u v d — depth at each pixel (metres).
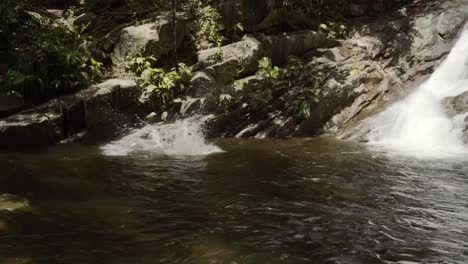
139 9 12.80
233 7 12.91
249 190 6.67
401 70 12.79
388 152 9.15
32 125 8.98
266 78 11.45
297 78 11.84
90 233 5.07
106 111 9.84
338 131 11.00
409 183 7.10
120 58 11.55
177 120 10.52
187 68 11.19
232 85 11.12
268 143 9.91
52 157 8.25
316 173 7.59
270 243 4.96
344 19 15.11
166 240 4.96
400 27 14.08
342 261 4.60
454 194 6.61
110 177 7.16
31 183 6.73
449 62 12.69
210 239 5.02
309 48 13.40
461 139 9.81
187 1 13.01
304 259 4.63
